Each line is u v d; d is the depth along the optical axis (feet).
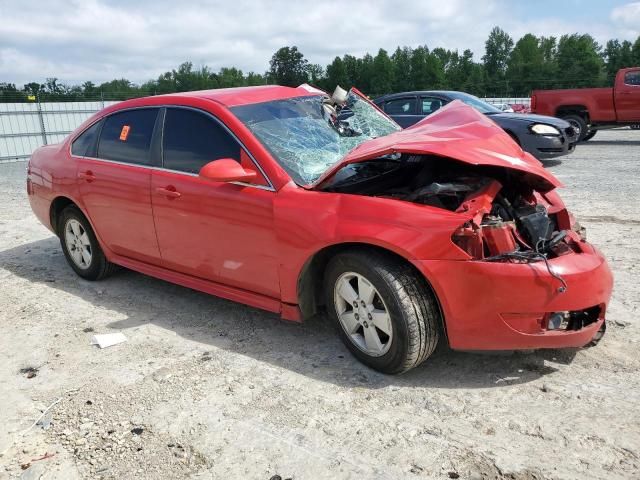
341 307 11.16
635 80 45.03
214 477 8.34
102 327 13.83
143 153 14.33
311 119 13.84
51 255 20.58
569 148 35.29
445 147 10.39
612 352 11.10
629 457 8.16
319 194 11.05
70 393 10.84
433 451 8.57
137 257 15.17
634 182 28.89
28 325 14.17
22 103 72.33
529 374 10.50
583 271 9.74
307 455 8.67
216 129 12.72
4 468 8.80
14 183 41.96
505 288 9.39
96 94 84.58
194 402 10.28
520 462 8.21
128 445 9.18
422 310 9.95
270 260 11.60
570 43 246.27
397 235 9.81
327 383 10.66
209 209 12.44
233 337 12.91
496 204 10.83
